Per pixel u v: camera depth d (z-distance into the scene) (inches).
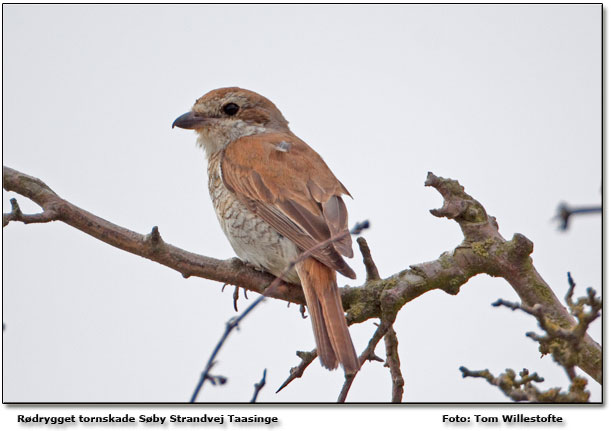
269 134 427.8
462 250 357.7
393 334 337.1
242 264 371.6
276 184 378.6
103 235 325.7
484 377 259.0
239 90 445.1
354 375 300.0
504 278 361.4
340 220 364.5
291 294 369.1
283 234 360.5
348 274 316.8
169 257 340.8
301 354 318.0
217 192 398.3
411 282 343.6
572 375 246.5
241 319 215.9
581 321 241.8
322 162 407.8
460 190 369.1
